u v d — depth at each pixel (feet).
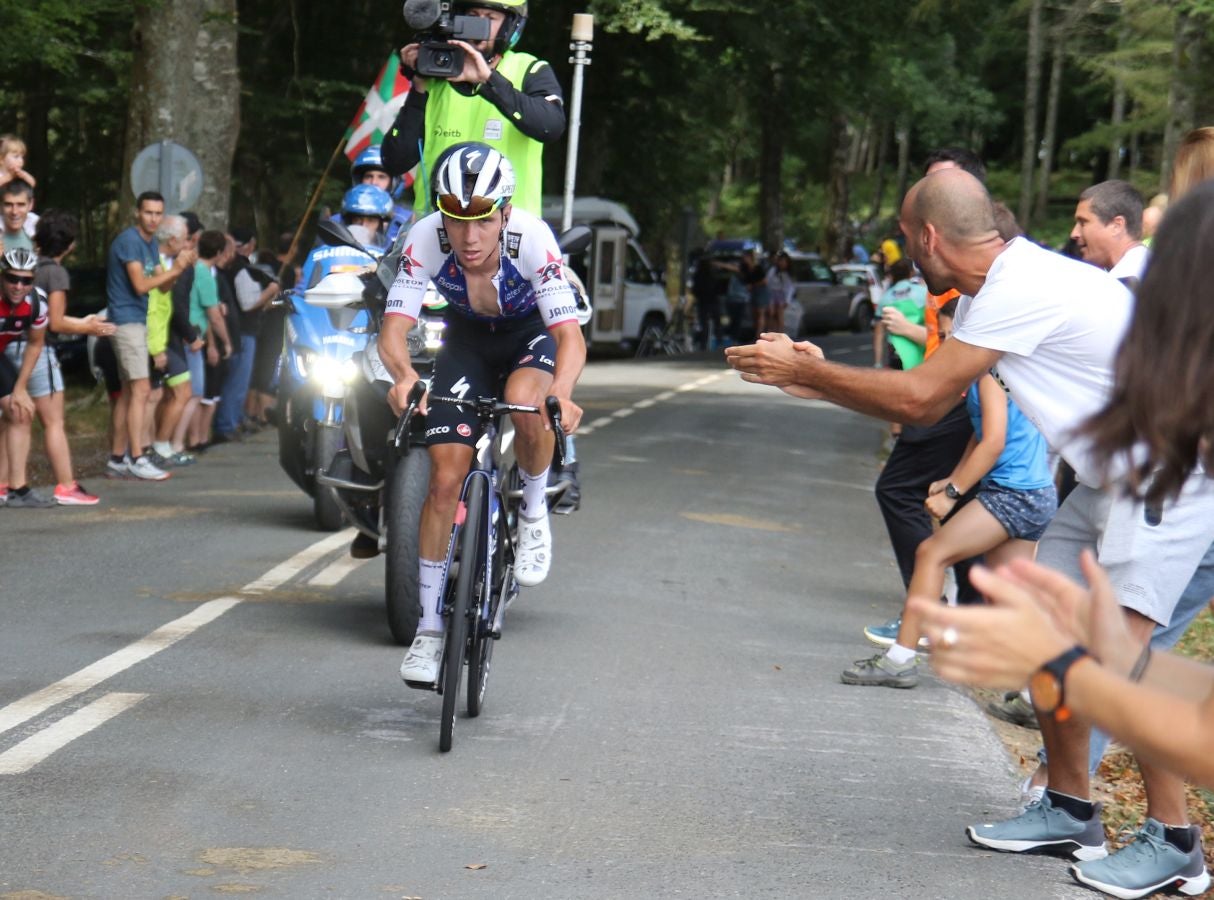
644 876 30.60
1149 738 15.12
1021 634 15.25
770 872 31.07
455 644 38.01
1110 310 31.07
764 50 211.20
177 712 41.09
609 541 70.85
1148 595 31.24
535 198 52.54
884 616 58.90
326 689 43.91
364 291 52.90
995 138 460.96
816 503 88.89
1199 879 31.40
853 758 39.34
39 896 28.60
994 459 43.91
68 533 68.13
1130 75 148.25
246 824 32.91
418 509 48.21
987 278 31.65
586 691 44.68
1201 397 16.31
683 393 158.71
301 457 69.15
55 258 75.82
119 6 124.67
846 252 367.45
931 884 30.78
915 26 236.63
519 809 34.40
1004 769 39.14
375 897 29.12
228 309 100.48
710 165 269.03
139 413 86.48
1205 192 16.63
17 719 40.09
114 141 203.82
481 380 41.65
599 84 223.10
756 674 47.78
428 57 49.90
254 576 59.47
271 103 172.86
